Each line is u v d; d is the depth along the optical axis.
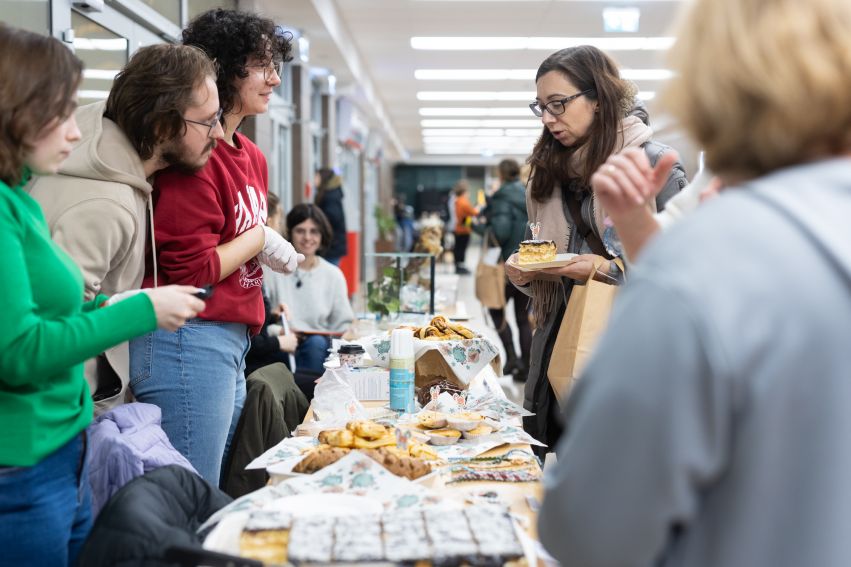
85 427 1.79
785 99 0.82
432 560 1.22
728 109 0.85
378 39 10.59
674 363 0.77
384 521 1.33
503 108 16.77
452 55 11.29
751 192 0.85
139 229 2.18
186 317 1.69
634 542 0.80
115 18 4.29
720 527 0.80
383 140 21.88
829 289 0.78
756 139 0.85
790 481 0.77
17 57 1.53
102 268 2.05
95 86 4.06
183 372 2.38
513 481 1.85
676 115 0.91
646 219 1.25
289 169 10.47
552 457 2.00
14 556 1.63
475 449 2.07
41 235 1.60
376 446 1.92
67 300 1.62
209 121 2.22
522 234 6.90
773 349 0.77
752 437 0.77
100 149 2.10
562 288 2.64
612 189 1.23
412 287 4.72
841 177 0.84
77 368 1.74
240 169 2.55
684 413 0.77
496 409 2.47
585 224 2.60
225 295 2.46
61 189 2.04
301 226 4.78
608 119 2.45
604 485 0.81
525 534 1.38
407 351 2.54
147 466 2.06
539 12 8.73
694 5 0.91
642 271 0.85
